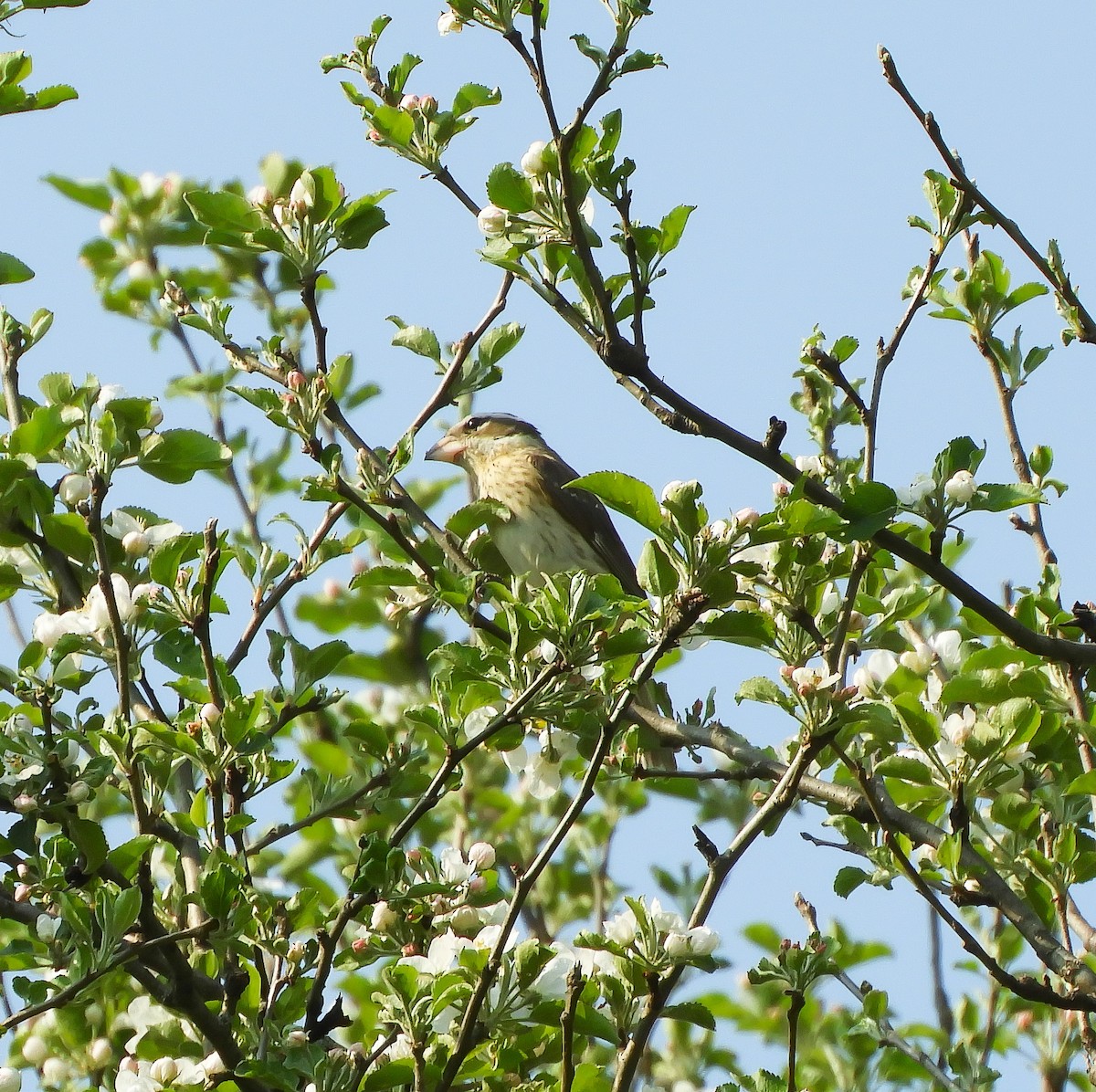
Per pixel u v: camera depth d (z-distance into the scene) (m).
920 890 9.18
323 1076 8.09
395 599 11.67
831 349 11.60
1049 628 10.86
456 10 9.41
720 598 8.16
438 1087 7.95
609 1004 8.48
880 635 10.35
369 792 9.92
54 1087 10.44
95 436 9.44
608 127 9.67
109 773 8.70
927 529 10.58
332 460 9.93
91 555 9.71
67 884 8.60
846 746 10.70
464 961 8.34
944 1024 11.66
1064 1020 11.54
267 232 10.20
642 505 8.19
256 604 11.15
